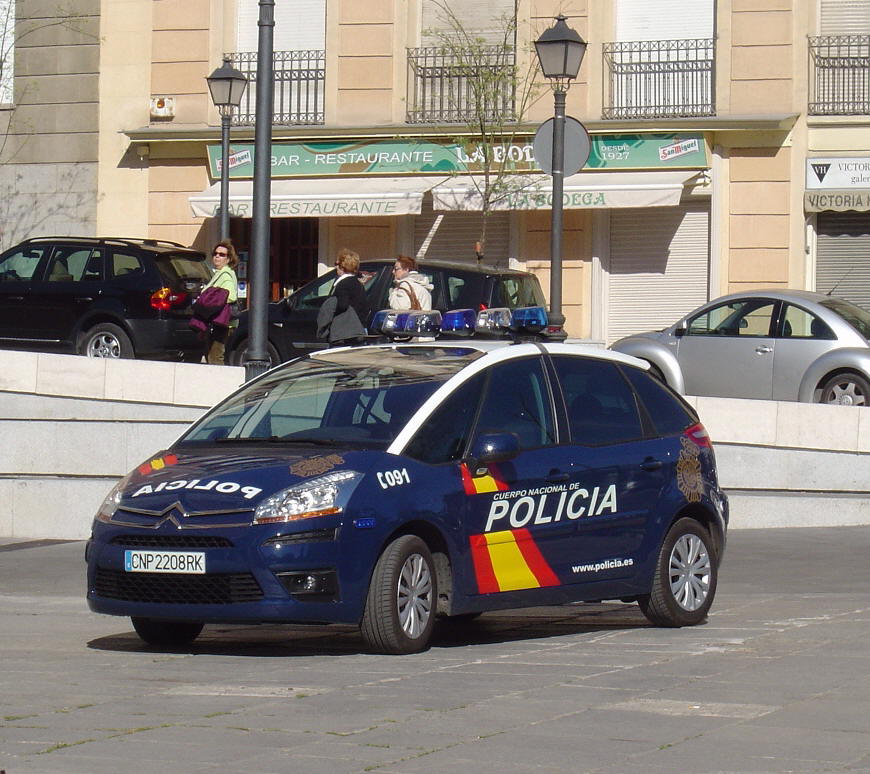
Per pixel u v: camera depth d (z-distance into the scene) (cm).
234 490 1130
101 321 3050
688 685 1001
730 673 1047
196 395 2611
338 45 4106
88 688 1019
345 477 1129
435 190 3934
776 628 1281
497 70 3931
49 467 2312
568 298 3956
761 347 2708
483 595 1187
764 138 3816
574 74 2388
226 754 801
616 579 1278
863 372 2617
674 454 1330
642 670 1066
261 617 1104
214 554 1112
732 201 3841
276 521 1107
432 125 3969
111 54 4247
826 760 780
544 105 3978
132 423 2286
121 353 3030
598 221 3931
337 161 4031
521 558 1211
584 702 942
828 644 1176
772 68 3819
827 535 2092
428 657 1142
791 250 3816
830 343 2652
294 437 1219
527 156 3903
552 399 1274
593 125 3862
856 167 3781
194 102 4197
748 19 3831
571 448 1262
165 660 1163
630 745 818
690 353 2781
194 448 1241
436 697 963
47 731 865
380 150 4006
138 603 1145
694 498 1336
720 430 2283
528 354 1282
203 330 2831
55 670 1111
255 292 2233
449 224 4066
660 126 3834
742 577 1695
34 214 4303
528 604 1221
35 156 4303
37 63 4294
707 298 3869
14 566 1897
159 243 3183
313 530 1107
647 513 1298
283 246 4172
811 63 3816
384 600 1130
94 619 1454
